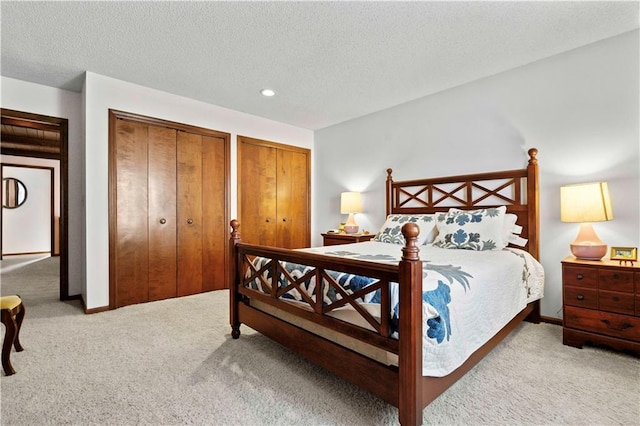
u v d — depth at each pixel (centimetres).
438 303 141
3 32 227
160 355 208
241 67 285
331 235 409
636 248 218
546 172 274
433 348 135
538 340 231
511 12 207
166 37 235
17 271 515
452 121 334
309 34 232
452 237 284
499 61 277
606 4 200
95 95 297
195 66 283
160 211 342
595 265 211
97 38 236
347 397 160
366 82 319
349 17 211
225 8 201
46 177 758
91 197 296
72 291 344
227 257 396
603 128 246
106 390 166
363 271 148
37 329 253
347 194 413
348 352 156
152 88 333
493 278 190
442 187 343
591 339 212
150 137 335
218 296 358
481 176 309
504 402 155
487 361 198
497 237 265
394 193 390
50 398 158
